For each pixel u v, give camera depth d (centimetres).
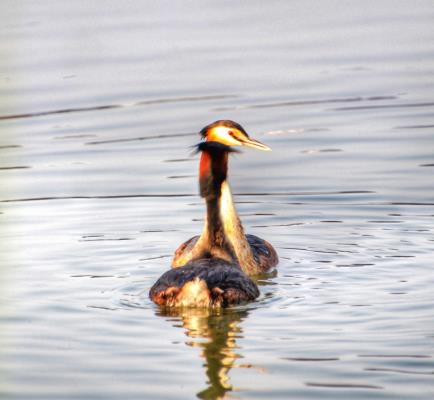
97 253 1420
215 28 2817
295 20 2883
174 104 2225
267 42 2655
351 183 1747
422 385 946
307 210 1633
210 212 1298
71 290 1252
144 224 1566
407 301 1182
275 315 1151
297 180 1786
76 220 1588
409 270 1314
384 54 2512
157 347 1052
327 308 1168
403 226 1527
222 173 1301
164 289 1190
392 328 1091
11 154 1970
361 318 1127
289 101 2212
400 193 1686
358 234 1501
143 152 1962
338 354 1022
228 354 1029
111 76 2441
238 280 1204
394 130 2014
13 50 2620
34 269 1344
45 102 2283
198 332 1097
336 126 2053
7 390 945
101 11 3031
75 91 2336
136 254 1418
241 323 1123
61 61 2548
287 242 1486
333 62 2469
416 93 2227
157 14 2995
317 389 942
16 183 1800
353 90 2267
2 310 1172
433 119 2066
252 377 973
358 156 1886
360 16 2905
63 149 1992
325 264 1370
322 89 2284
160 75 2427
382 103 2177
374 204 1641
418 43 2581
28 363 1009
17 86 2395
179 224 1566
